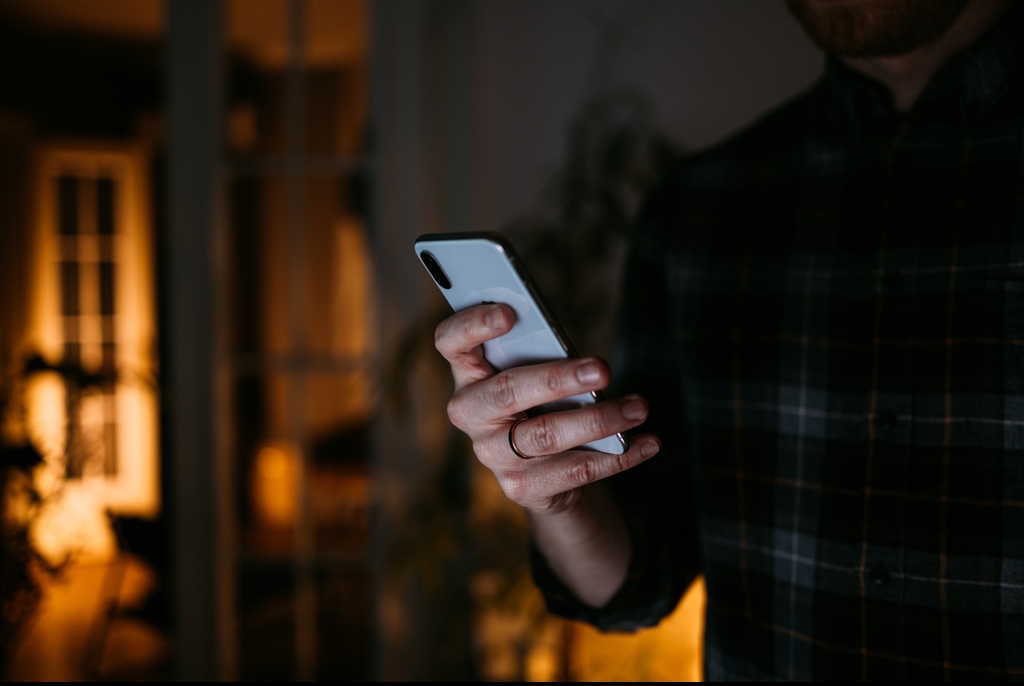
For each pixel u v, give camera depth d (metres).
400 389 1.67
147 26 3.78
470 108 1.87
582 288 1.74
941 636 0.65
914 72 0.70
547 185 1.85
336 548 1.93
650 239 0.90
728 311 0.80
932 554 0.65
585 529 0.68
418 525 1.63
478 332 0.49
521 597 1.61
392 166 1.86
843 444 0.71
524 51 1.86
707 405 0.81
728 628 0.79
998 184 0.66
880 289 0.70
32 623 1.59
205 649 1.95
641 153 1.79
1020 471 0.62
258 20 1.90
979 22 0.65
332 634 1.93
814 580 0.72
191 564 1.95
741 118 1.76
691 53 1.77
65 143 4.11
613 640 1.66
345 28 1.87
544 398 0.48
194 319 1.93
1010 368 0.63
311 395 1.93
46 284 4.09
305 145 1.90
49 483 1.67
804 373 0.74
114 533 1.70
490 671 1.80
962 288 0.66
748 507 0.77
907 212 0.70
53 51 4.06
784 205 0.79
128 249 4.28
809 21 0.69
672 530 0.84
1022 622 0.62
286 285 1.93
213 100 1.89
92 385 1.76
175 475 1.95
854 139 0.75
